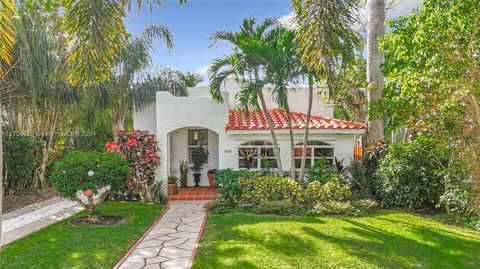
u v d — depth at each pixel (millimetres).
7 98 14602
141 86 17422
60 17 16578
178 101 16156
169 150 17859
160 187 14773
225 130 16094
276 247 8250
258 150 16375
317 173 14539
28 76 13359
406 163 12352
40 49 13953
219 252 7977
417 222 10672
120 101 17875
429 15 8922
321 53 7266
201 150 18812
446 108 9219
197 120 16172
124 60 16750
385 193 13062
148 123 17766
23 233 9695
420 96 10203
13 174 14766
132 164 14406
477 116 9297
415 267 7074
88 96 16031
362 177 13953
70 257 7656
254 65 12664
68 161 10469
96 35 8289
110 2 8383
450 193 10766
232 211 12422
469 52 8555
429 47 8828
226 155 16234
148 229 10211
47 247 8336
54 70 14859
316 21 7289
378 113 11867
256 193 12883
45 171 17656
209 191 16922
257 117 18062
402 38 9648
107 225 10617
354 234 9297
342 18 7320
